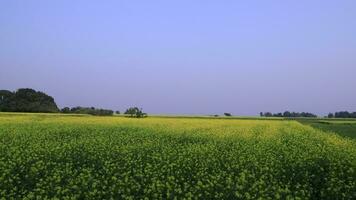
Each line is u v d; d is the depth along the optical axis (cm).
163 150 2089
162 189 1365
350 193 1387
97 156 1948
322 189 1421
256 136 3027
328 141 2809
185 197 1285
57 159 1855
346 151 2253
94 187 1353
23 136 2617
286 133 3419
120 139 2566
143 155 2000
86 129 3197
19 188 1415
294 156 2000
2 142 2383
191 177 1584
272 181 1485
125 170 1658
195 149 2152
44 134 2739
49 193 1329
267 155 2031
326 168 1798
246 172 1582
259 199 1232
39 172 1583
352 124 6394
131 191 1355
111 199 1271
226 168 1752
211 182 1401
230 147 2373
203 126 3962
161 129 3366
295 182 1548
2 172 1547
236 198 1305
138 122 4356
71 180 1427
